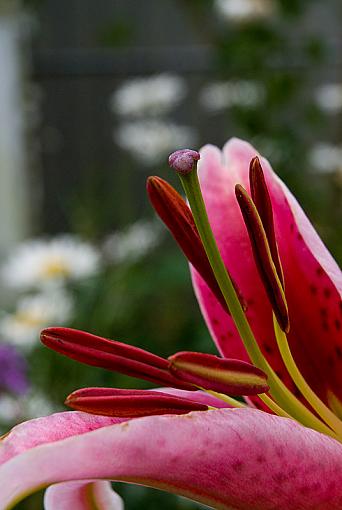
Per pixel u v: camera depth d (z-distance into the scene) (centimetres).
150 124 108
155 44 148
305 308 33
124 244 96
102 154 147
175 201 32
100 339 31
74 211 121
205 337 90
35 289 90
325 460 28
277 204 32
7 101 116
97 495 31
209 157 34
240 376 29
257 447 28
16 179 118
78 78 146
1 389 65
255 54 105
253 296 33
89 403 29
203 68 146
